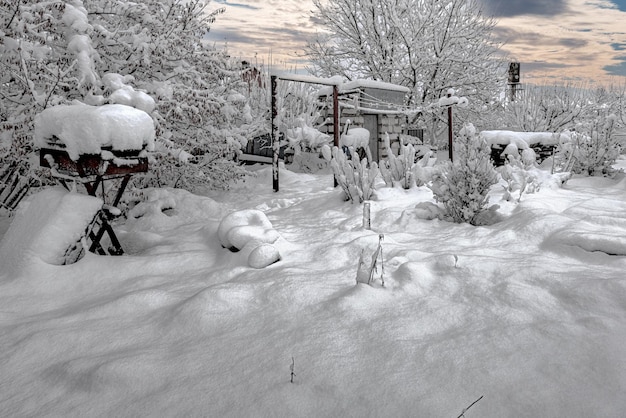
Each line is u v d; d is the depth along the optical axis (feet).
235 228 15.24
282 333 9.29
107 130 13.57
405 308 10.07
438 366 7.82
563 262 12.35
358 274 11.27
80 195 14.32
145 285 12.76
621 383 7.05
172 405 7.19
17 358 8.93
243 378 7.81
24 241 13.74
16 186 21.29
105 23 25.40
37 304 11.83
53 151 14.98
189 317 10.18
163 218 21.74
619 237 12.57
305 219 21.16
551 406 6.71
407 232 17.17
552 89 66.95
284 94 48.49
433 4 59.36
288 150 45.50
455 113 64.34
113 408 7.22
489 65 63.93
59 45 22.72
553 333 8.53
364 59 63.67
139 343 9.39
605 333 8.36
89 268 13.43
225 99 29.94
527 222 15.60
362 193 22.29
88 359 8.61
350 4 61.72
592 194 22.70
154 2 26.23
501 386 7.20
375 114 46.88
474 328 9.04
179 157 25.90
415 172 25.55
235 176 31.73
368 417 6.72
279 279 12.00
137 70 26.30
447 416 6.60
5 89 21.22
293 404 7.04
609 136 29.55
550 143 37.35
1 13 19.74
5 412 7.30
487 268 11.68
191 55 27.22
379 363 8.01
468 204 17.66
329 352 8.41
